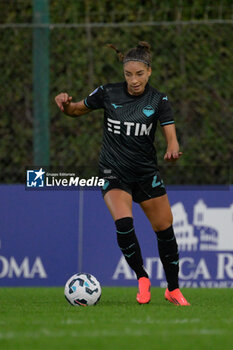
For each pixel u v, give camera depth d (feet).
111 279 92.07
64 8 99.66
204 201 91.35
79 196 93.04
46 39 92.38
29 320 50.72
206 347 39.14
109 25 93.45
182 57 96.43
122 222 60.44
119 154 60.80
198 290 86.38
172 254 63.21
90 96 62.13
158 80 96.48
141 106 60.29
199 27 96.27
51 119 96.94
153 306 62.18
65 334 43.19
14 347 38.55
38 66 92.17
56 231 92.89
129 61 59.26
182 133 95.96
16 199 93.50
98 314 54.85
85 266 92.43
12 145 100.17
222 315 55.06
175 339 41.52
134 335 42.86
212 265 91.09
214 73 96.32
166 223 62.39
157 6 99.35
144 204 62.08
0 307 63.10
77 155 96.07
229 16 98.89
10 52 99.66
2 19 103.45
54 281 92.68
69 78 97.14
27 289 89.20
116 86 61.52
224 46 96.22
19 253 93.04
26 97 99.60
